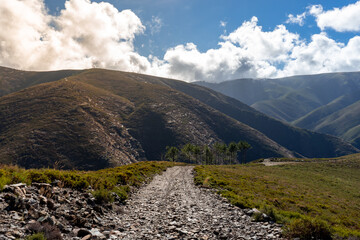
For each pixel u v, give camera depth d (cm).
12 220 615
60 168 1427
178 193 1956
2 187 774
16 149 16250
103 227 822
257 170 5650
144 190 2031
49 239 586
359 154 10538
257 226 998
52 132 18950
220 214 1210
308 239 827
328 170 6631
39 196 833
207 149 14150
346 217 1866
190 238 788
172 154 13150
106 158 18162
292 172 5716
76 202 968
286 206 1891
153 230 867
